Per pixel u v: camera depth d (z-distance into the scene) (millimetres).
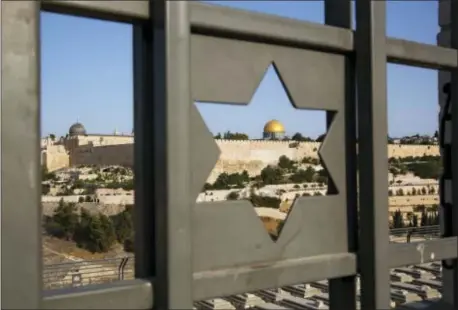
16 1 1321
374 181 1882
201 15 1556
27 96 1322
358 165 1942
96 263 7016
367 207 1900
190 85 1509
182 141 1480
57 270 6789
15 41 1318
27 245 1303
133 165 1629
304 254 1829
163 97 1474
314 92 1871
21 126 1312
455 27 2348
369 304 1896
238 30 1637
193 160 1582
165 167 1464
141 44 1578
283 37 1743
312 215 1861
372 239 1884
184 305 1467
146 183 1559
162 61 1478
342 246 1937
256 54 1725
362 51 1914
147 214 1557
